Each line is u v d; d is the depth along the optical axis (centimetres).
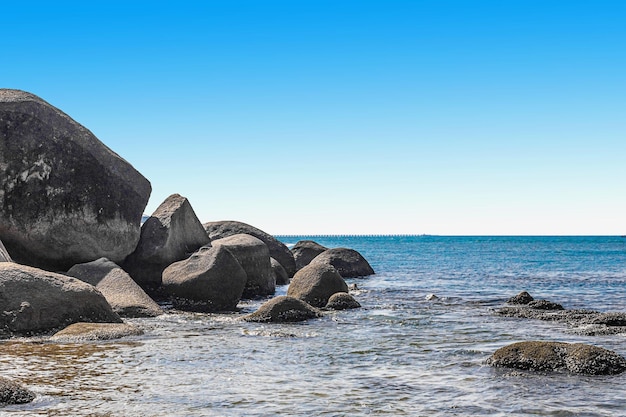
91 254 2223
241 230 3509
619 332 1659
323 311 2145
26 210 2117
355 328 1745
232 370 1150
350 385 1044
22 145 2141
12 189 2109
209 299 2122
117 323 1633
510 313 2086
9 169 2112
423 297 2716
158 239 2367
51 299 1566
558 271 4775
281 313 1873
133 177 2369
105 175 2281
